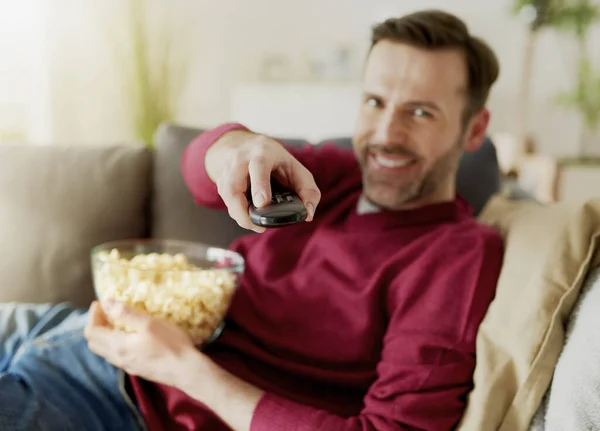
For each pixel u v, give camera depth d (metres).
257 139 0.79
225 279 0.79
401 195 0.91
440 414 0.66
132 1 2.38
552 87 2.78
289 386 0.81
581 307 0.67
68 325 0.92
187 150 0.94
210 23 2.91
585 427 0.57
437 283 0.76
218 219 1.19
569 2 2.55
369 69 0.92
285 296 0.86
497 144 2.41
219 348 0.87
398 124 0.88
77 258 1.18
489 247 0.79
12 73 2.30
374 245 0.87
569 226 0.73
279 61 2.93
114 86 2.53
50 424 0.70
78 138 2.54
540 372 0.64
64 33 2.40
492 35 2.78
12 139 2.36
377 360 0.79
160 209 1.23
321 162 1.03
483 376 0.66
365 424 0.66
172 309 0.74
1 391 0.71
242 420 0.69
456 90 0.89
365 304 0.79
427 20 0.88
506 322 0.69
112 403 0.78
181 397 0.77
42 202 1.19
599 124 2.76
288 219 0.54
